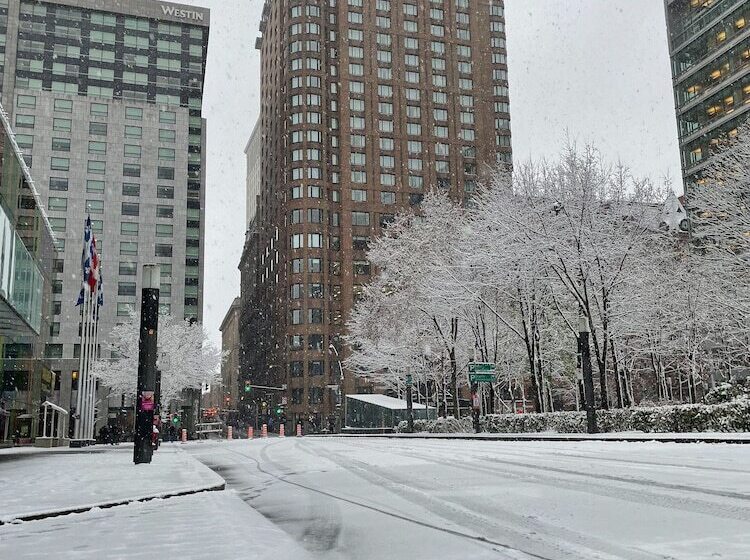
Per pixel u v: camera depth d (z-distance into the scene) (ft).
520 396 219.41
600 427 84.79
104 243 318.45
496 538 19.45
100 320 308.81
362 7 406.82
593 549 17.35
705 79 246.68
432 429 135.64
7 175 119.75
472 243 120.37
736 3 233.76
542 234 103.24
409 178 392.88
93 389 167.32
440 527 21.76
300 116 383.24
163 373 225.97
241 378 575.79
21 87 326.24
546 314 128.67
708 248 120.16
